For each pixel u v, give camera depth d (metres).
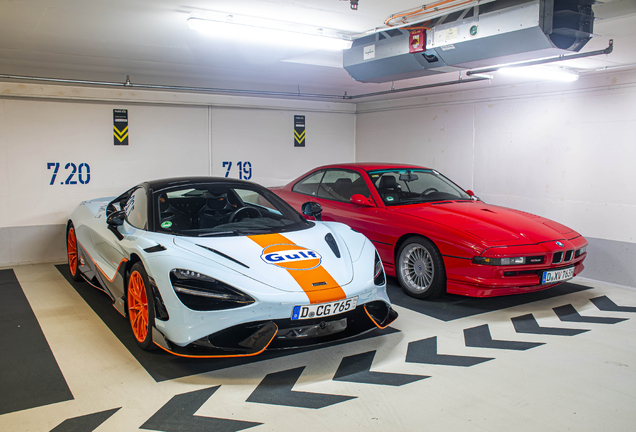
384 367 2.76
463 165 6.76
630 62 4.41
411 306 3.99
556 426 2.11
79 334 3.31
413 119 7.52
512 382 2.56
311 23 3.36
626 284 4.88
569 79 4.99
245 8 3.00
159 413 2.23
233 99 7.22
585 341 3.21
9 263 5.74
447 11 3.04
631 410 2.26
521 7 3.08
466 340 3.21
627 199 4.87
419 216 4.27
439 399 2.36
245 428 2.09
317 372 2.69
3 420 2.17
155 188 3.48
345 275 2.80
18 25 3.37
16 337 3.26
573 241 4.05
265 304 2.46
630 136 4.81
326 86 6.58
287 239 3.11
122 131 6.42
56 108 5.94
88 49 4.15
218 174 7.31
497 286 3.68
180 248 2.79
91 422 2.15
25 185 5.81
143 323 2.93
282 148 7.90
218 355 2.47
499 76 5.32
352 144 8.80
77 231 4.43
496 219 4.20
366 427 2.09
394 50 4.03
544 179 5.69
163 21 3.28
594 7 3.10
